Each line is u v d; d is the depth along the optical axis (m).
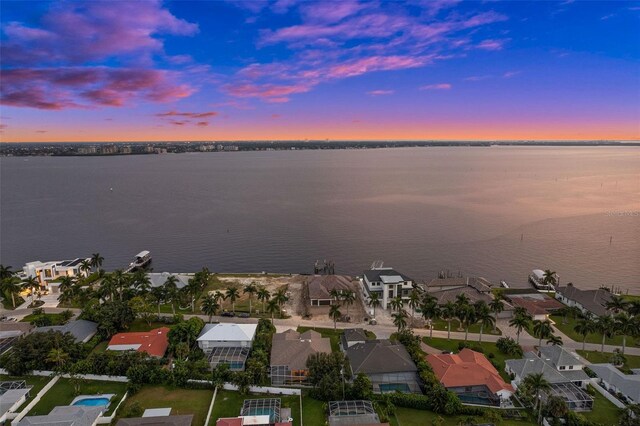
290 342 84.31
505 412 67.62
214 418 65.25
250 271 154.62
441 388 69.50
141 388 72.94
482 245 182.62
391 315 102.50
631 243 182.50
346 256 170.12
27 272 125.75
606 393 73.44
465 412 67.50
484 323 89.81
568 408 65.69
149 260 163.38
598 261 162.00
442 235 198.00
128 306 98.25
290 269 156.75
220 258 168.00
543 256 168.25
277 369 76.50
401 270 154.88
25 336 85.38
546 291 128.25
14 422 62.22
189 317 106.06
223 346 86.06
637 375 76.50
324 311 110.12
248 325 90.94
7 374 76.44
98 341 89.25
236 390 73.31
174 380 73.75
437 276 148.38
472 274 151.12
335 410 66.12
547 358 81.50
